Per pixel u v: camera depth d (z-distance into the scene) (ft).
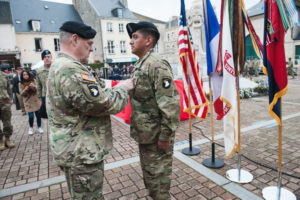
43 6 100.58
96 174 5.02
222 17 8.41
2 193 8.75
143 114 6.09
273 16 6.52
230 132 8.96
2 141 13.99
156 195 6.38
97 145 5.00
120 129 17.15
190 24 36.29
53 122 4.84
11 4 93.09
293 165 10.27
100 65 82.02
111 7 106.63
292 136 14.08
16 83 26.96
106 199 8.14
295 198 7.71
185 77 11.57
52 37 91.66
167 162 6.31
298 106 22.72
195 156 11.50
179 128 16.70
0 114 13.74
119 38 103.71
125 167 10.58
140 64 5.99
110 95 5.00
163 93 5.57
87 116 4.94
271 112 7.12
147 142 6.11
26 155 12.80
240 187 8.56
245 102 26.32
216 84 9.69
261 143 13.07
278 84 6.80
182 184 8.93
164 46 131.34
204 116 12.37
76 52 5.12
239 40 7.93
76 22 5.07
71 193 4.97
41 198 8.35
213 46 9.73
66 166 4.80
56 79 4.64
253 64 61.41
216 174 9.58
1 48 78.64
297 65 71.00
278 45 6.63
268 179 9.11
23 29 87.66
